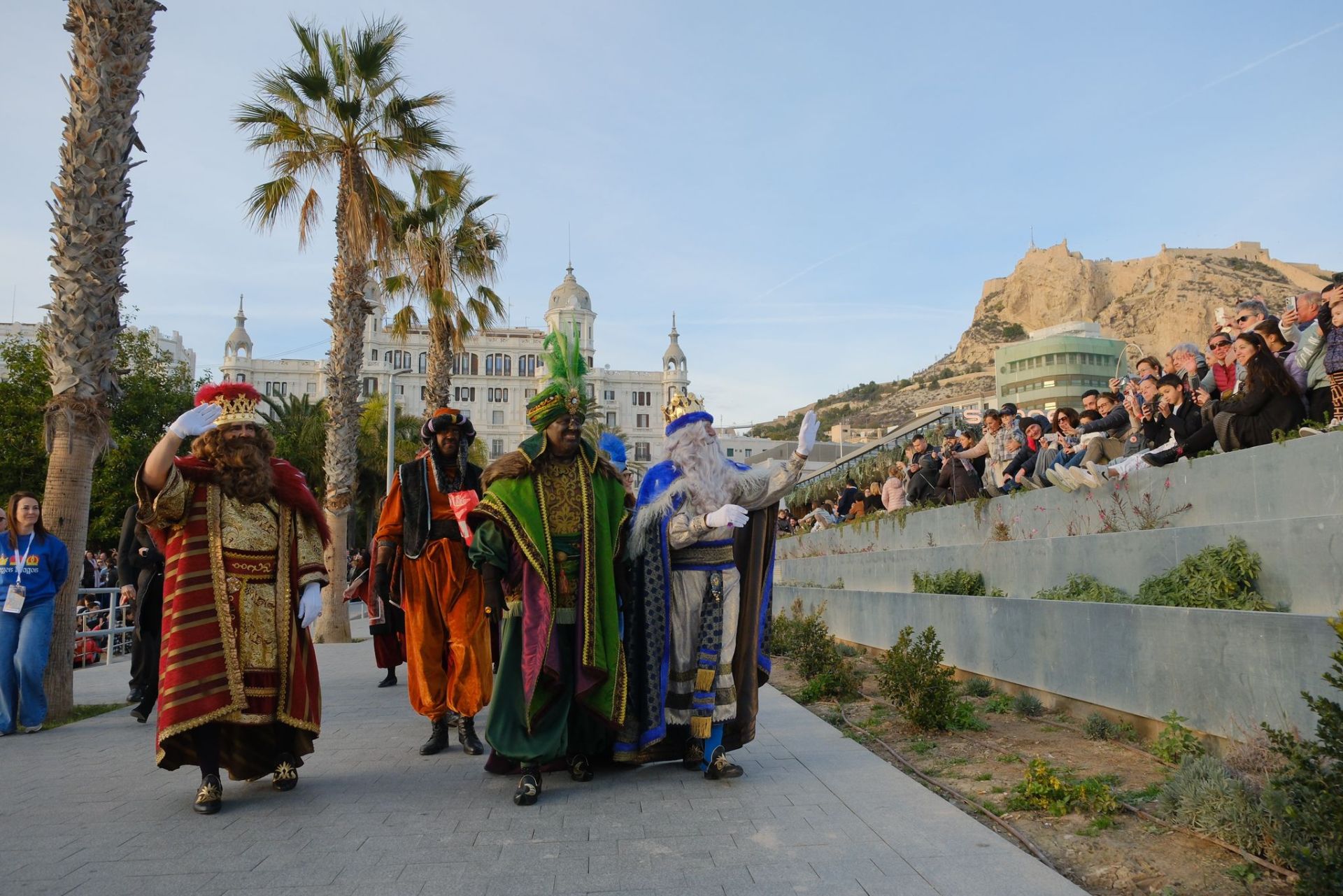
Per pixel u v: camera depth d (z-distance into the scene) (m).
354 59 15.35
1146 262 170.12
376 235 16.28
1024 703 6.66
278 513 4.86
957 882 3.42
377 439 46.44
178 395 29.89
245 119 15.05
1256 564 5.27
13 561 7.10
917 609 9.02
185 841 3.99
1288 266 130.00
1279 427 6.10
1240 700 4.73
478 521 4.96
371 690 9.23
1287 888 3.25
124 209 8.18
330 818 4.38
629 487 5.83
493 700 4.76
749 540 5.38
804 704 7.91
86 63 7.88
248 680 4.61
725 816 4.34
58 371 7.85
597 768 5.45
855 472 19.73
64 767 5.67
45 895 3.33
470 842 3.96
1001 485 9.74
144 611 7.57
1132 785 4.64
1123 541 6.48
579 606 4.81
